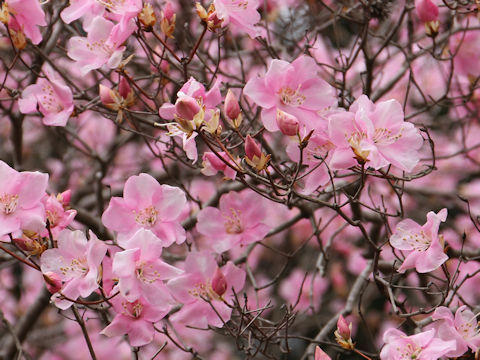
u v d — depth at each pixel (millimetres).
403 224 3049
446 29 5168
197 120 2680
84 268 2918
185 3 4973
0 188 2895
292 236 7172
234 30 5570
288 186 2916
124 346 6633
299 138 2809
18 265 7113
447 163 6723
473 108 5652
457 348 2947
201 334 6605
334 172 3297
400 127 2906
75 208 4250
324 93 3111
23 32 3496
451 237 5945
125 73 3338
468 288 5715
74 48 3414
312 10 5496
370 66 4086
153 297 2889
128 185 3111
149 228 3125
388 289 3219
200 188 6762
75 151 6633
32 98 3699
